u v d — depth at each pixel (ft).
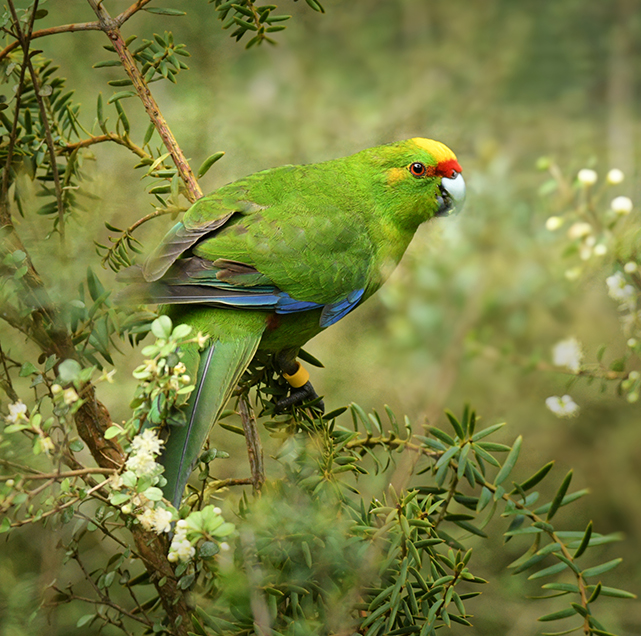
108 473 14.60
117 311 17.74
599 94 45.91
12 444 16.12
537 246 31.24
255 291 21.57
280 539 16.06
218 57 34.86
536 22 44.39
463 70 42.75
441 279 31.35
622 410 32.63
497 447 17.26
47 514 13.74
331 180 24.75
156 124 19.42
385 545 16.92
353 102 38.78
